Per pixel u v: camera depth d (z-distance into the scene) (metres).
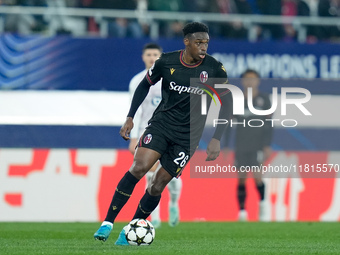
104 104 48.97
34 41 48.50
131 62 49.50
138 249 22.17
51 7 52.66
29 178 40.59
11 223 38.56
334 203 42.66
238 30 53.94
